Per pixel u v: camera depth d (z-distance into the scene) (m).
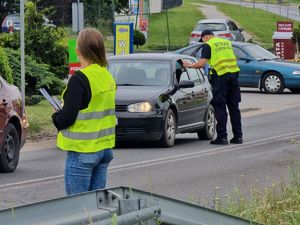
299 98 30.86
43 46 28.80
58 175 13.91
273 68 32.53
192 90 19.02
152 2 91.75
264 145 18.00
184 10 99.25
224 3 122.56
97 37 7.90
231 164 15.00
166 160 15.66
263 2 128.38
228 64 17.81
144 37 61.75
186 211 5.68
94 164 7.90
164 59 18.88
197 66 18.06
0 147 13.67
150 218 5.45
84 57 7.88
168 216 5.55
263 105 28.31
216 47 17.75
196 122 19.23
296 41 46.78
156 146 17.95
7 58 25.14
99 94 7.84
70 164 7.90
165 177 13.52
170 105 17.78
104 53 7.96
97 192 5.77
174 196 11.59
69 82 7.79
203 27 50.78
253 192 9.82
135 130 17.31
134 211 5.48
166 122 17.59
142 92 17.62
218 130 18.25
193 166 14.81
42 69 27.28
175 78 18.47
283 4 122.88
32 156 16.58
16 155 14.38
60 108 8.02
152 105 17.34
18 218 5.02
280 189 10.48
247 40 69.81
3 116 13.71
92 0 70.19
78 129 7.81
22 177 13.67
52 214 5.28
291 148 17.31
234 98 18.11
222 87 17.88
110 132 8.03
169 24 83.06
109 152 8.05
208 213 5.82
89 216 5.33
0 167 13.95
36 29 28.97
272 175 13.37
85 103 7.80
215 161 15.47
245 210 8.67
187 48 32.22
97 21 69.19
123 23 30.66
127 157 16.11
